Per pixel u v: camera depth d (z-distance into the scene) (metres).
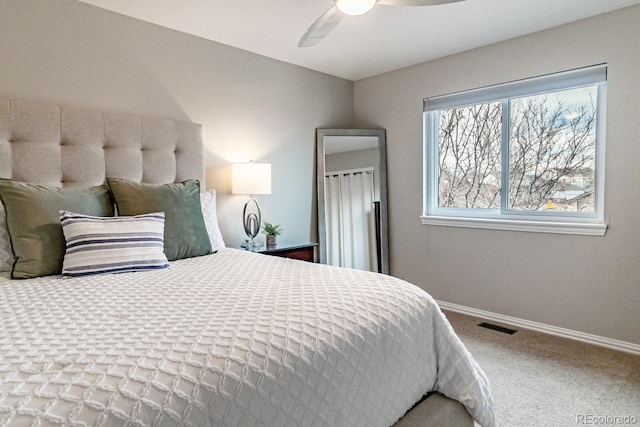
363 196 3.96
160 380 0.82
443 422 1.36
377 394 1.21
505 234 3.21
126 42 2.62
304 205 3.81
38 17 2.27
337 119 4.09
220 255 2.36
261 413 0.90
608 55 2.63
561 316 2.94
